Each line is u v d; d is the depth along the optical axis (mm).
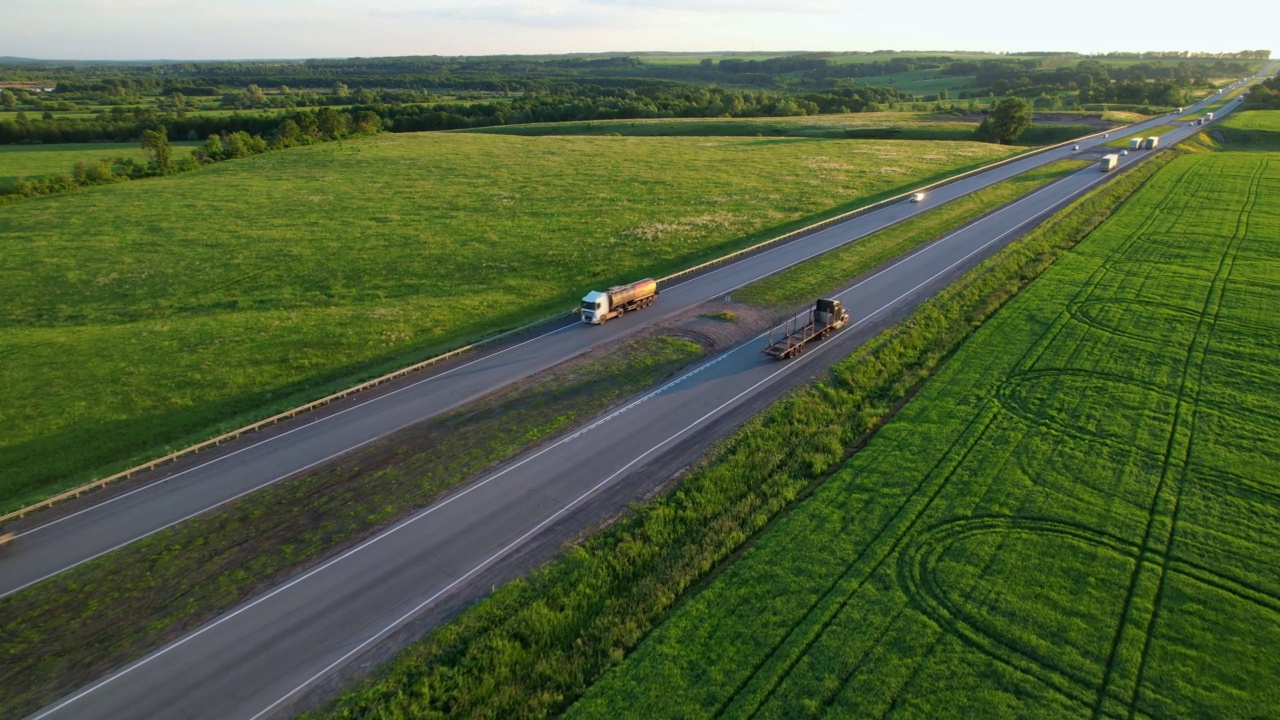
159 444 34375
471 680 20172
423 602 23094
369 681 20266
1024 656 20188
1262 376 36375
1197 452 29875
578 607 22688
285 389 39250
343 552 25594
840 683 19453
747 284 52594
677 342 42562
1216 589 22438
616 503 27562
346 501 28531
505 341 43969
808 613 21938
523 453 31438
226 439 33594
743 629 21391
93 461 33062
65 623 22844
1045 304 46656
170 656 21453
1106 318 43938
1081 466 29078
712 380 37719
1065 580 22953
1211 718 18203
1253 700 18656
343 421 34969
